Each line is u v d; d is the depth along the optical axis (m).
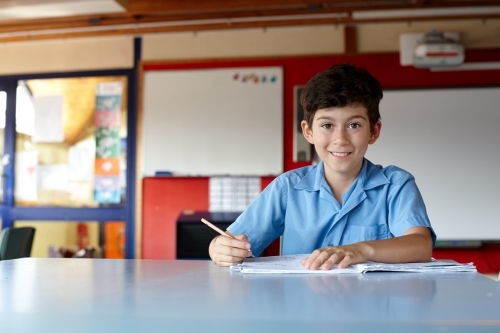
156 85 4.24
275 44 4.18
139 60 4.30
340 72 1.21
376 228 1.27
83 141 4.40
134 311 0.60
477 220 3.94
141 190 4.23
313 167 1.41
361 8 4.02
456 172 3.97
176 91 4.21
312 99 1.22
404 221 1.18
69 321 0.56
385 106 4.03
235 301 0.66
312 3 3.95
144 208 4.23
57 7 3.77
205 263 1.12
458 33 4.04
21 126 4.47
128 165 4.31
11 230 2.08
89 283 0.83
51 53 4.43
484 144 3.97
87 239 4.35
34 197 4.44
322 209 1.30
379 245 1.02
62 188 4.41
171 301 0.67
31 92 4.46
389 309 0.60
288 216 1.34
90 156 4.38
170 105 4.21
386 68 4.07
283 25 4.16
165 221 4.21
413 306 0.62
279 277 0.89
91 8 3.82
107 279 0.88
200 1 4.03
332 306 0.62
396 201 1.26
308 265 0.96
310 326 0.53
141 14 4.23
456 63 3.82
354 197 1.27
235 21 4.20
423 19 4.07
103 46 4.37
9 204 4.43
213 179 4.15
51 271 0.99
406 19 4.07
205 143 4.16
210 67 4.20
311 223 1.30
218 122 4.16
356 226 1.27
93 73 4.36
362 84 1.19
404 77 4.05
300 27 4.17
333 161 1.22
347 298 0.67
